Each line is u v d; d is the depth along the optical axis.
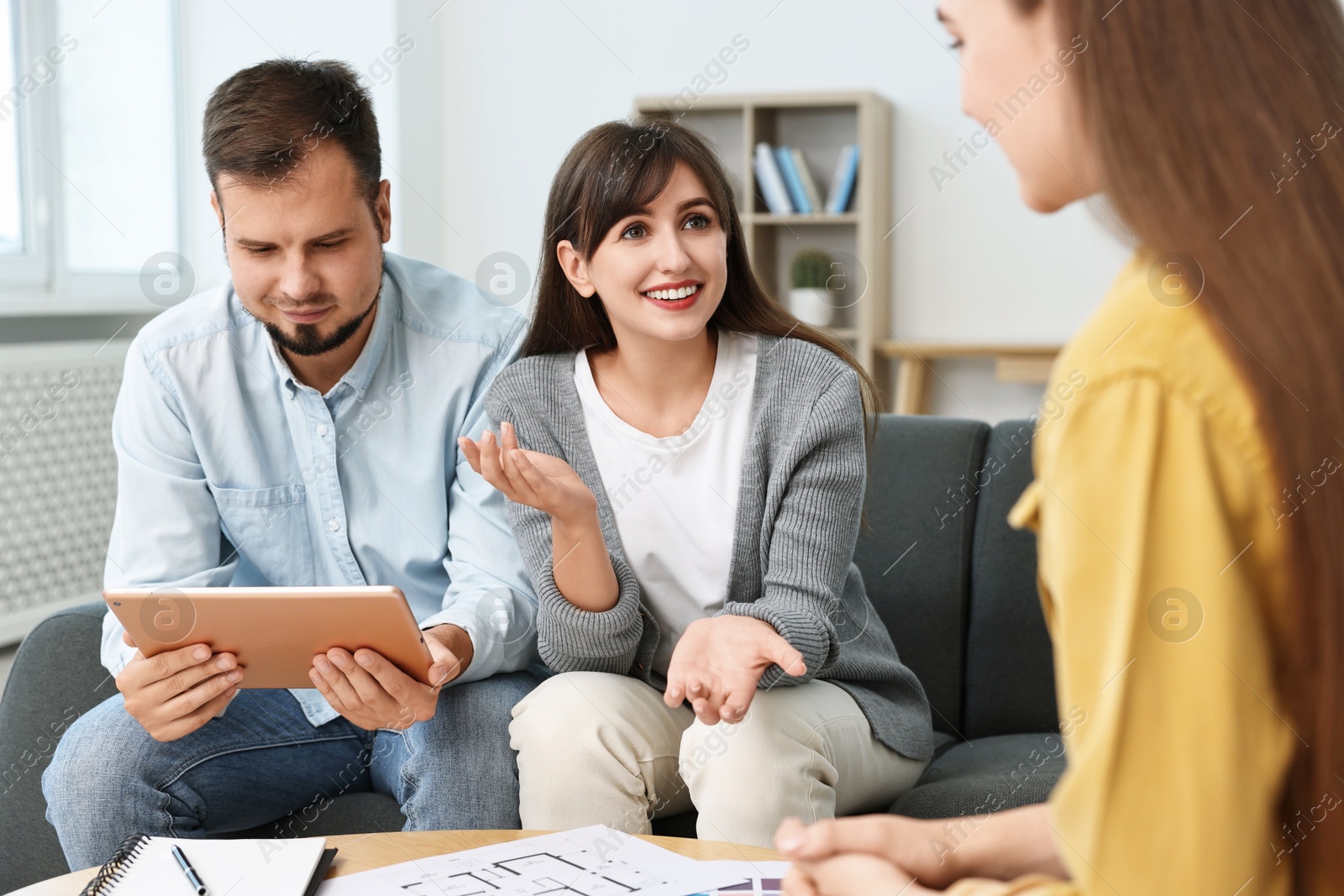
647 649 1.33
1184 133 0.50
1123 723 0.50
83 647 1.43
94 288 3.21
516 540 1.38
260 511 1.45
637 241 1.30
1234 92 0.50
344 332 1.36
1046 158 0.57
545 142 3.99
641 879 0.89
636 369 1.37
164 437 1.42
